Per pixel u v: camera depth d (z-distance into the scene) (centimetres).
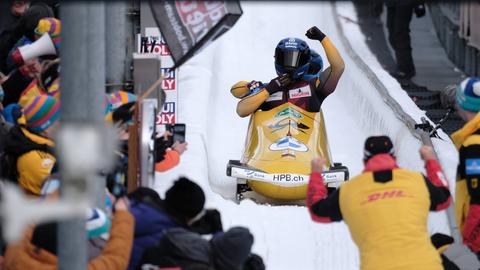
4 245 2144
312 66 3606
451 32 6138
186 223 1994
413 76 5650
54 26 3048
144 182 2472
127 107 2512
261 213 3156
